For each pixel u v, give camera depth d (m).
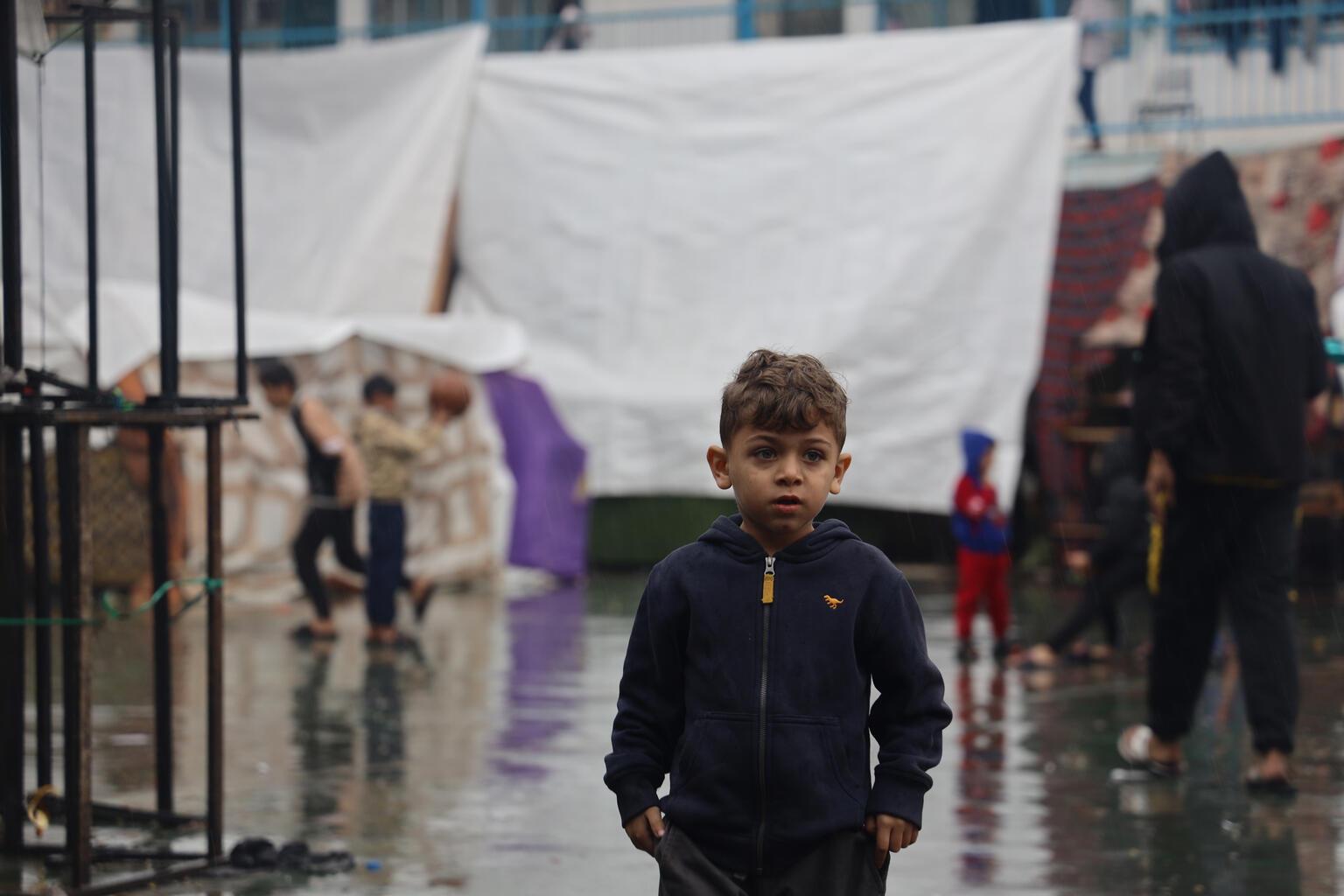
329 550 13.84
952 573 16.16
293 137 17.33
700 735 3.15
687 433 15.77
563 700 8.62
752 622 3.16
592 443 15.98
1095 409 16.09
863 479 15.41
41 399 4.81
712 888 3.09
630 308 16.50
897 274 15.70
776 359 3.22
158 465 5.57
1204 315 6.21
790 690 3.13
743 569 3.21
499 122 17.36
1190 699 6.46
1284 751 6.23
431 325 14.35
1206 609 6.41
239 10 5.30
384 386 11.23
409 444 11.04
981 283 15.66
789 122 16.58
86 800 4.68
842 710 3.14
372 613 10.98
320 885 4.88
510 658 10.38
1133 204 16.09
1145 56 17.31
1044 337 16.20
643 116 17.03
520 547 14.84
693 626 3.20
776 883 3.12
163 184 5.05
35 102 6.81
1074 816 5.85
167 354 5.06
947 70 16.28
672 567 3.27
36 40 5.20
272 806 6.00
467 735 7.54
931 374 15.54
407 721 7.94
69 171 12.98
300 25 21.61
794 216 16.28
